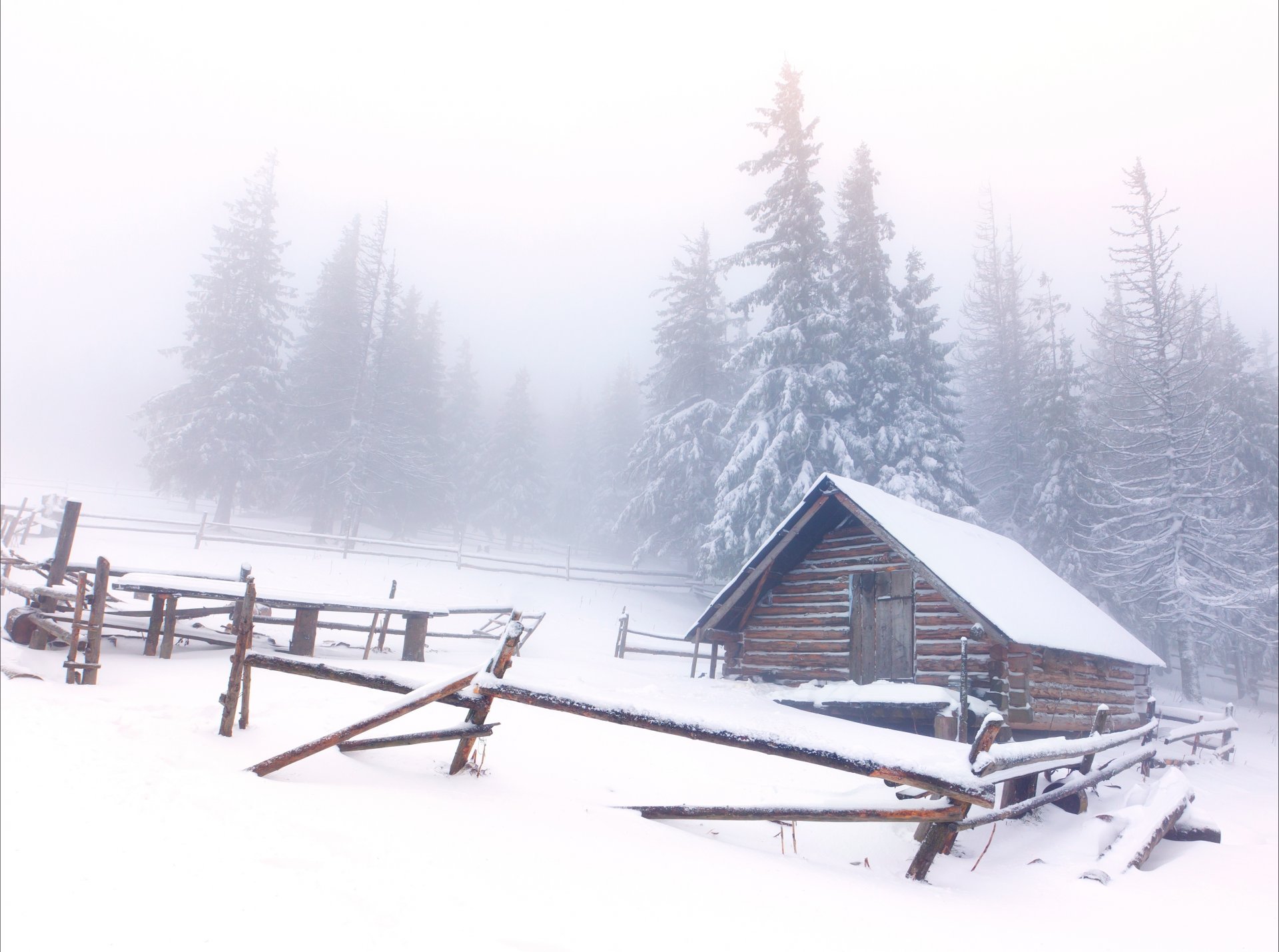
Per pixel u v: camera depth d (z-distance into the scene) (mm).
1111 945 4656
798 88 32500
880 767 4898
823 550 16672
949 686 13602
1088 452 36156
